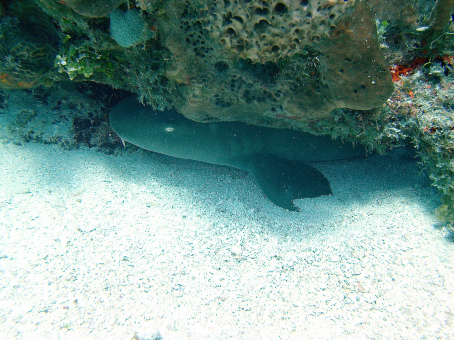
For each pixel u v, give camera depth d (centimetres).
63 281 262
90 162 453
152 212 378
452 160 319
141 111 436
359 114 304
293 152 456
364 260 300
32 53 281
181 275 290
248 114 358
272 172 442
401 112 309
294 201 402
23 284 253
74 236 316
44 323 226
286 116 322
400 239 318
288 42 216
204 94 302
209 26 218
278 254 320
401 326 238
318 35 210
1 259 273
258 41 213
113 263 291
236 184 454
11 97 457
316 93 264
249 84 292
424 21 261
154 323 241
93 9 197
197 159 473
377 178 415
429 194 365
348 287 275
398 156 431
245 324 249
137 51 273
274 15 198
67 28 272
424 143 336
